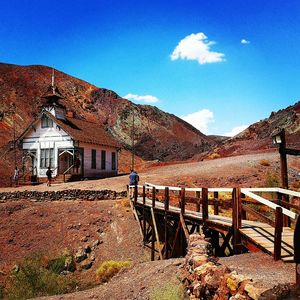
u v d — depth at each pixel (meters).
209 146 115.19
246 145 67.12
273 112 88.62
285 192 11.41
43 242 21.39
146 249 20.06
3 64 120.50
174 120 132.12
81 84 128.25
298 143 62.22
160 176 35.44
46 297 12.34
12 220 23.48
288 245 9.44
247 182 32.44
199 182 32.25
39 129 40.81
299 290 3.66
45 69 127.88
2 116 85.25
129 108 119.94
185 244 14.80
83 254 20.08
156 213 18.38
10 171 54.41
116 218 23.62
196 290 7.79
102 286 12.46
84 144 39.56
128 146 101.56
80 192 27.45
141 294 9.84
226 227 11.26
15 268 18.25
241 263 8.73
